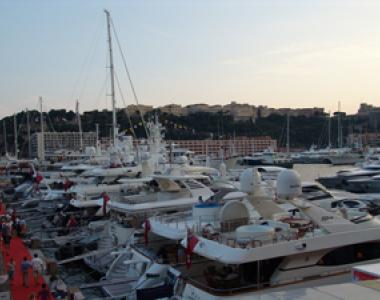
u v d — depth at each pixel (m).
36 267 17.64
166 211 21.80
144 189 26.22
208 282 13.48
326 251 13.62
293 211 17.30
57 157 62.34
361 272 9.84
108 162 40.03
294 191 14.21
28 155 98.88
